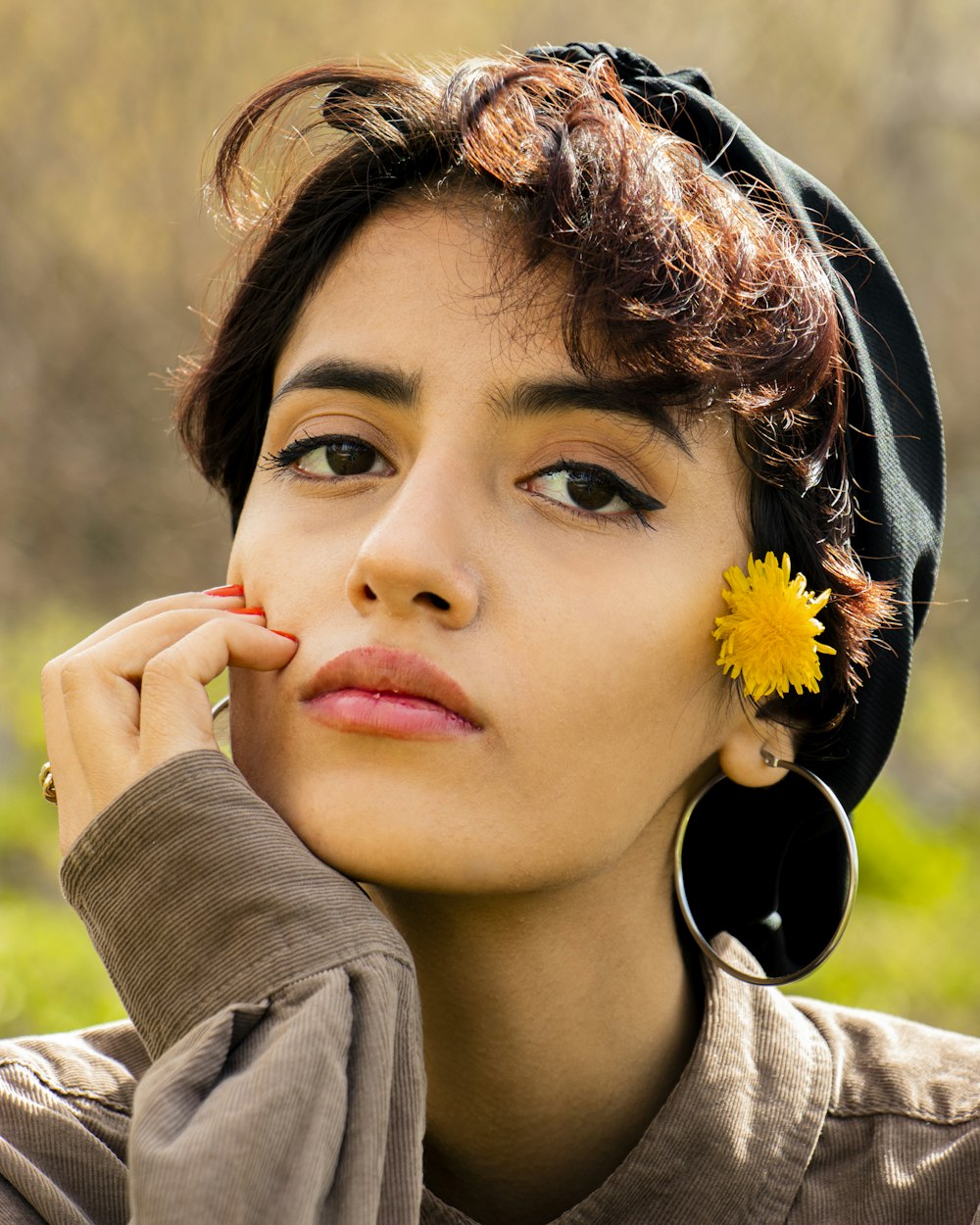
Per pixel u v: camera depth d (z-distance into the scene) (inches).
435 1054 64.9
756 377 62.6
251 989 54.1
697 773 68.6
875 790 308.0
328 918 55.0
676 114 71.0
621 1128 66.4
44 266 368.5
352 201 66.3
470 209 63.7
